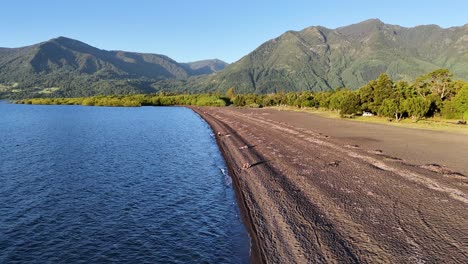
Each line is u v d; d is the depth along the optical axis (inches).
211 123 3590.1
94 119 4227.4
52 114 5216.5
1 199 978.1
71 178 1226.6
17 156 1665.8
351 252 603.5
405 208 807.7
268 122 3348.9
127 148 1942.7
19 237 727.7
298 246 640.4
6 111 6058.1
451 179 1058.1
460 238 643.5
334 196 911.7
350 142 1870.1
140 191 1071.0
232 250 665.0
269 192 989.8
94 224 800.3
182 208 913.5
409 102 3142.2
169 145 2079.2
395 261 566.6
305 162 1374.3
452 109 3356.3
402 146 1715.1
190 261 626.5
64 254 655.8
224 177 1249.4
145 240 716.0
